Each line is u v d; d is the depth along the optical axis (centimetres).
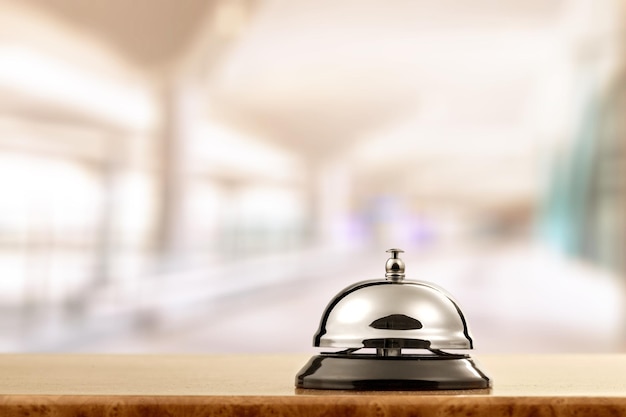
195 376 67
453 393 53
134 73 367
